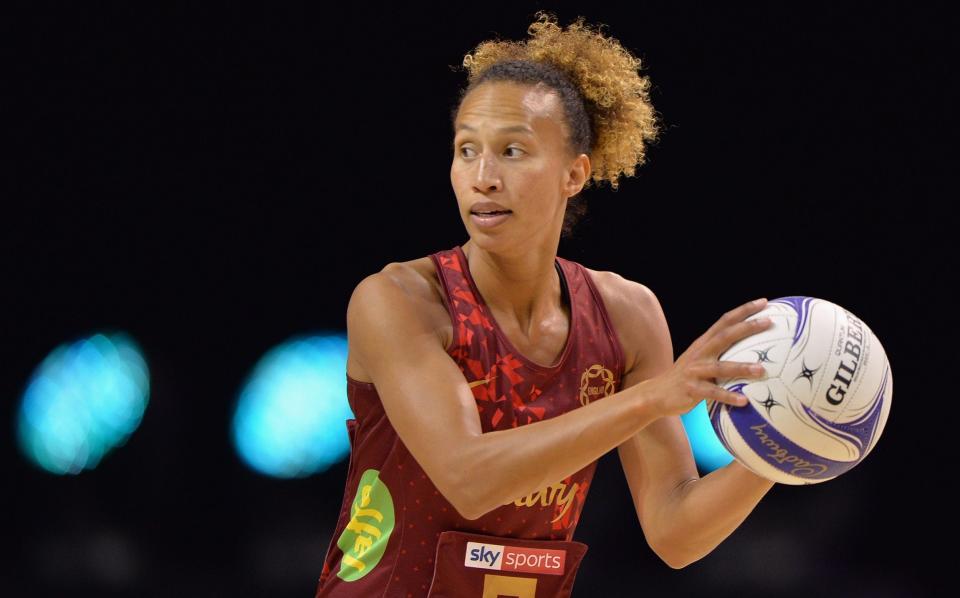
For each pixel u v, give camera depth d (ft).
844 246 72.64
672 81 72.13
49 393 73.15
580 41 28.55
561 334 27.30
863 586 67.41
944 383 71.77
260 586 68.08
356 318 25.81
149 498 71.41
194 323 74.84
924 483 70.90
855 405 22.33
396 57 73.41
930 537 69.31
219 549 69.67
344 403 73.87
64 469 72.28
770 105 71.87
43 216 75.15
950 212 71.31
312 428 73.10
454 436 23.41
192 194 75.87
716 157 72.84
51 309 74.54
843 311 23.15
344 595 27.20
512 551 26.48
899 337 72.79
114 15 73.87
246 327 75.15
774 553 68.08
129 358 74.13
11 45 73.82
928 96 70.18
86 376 73.61
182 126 75.15
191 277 75.36
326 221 75.72
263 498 71.67
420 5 72.43
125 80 74.69
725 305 73.72
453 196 74.79
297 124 74.84
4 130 74.64
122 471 72.18
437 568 25.98
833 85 71.05
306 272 75.72
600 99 27.84
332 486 72.54
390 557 26.58
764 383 22.15
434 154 74.49
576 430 21.91
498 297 26.66
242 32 73.92
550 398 26.55
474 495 22.82
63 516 70.59
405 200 75.25
